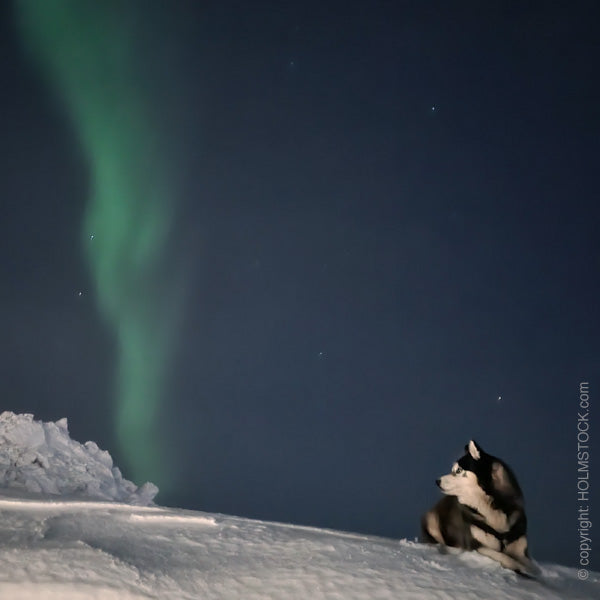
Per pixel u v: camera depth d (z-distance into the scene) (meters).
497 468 5.46
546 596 4.71
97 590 3.90
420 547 5.77
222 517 6.37
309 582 4.41
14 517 5.58
